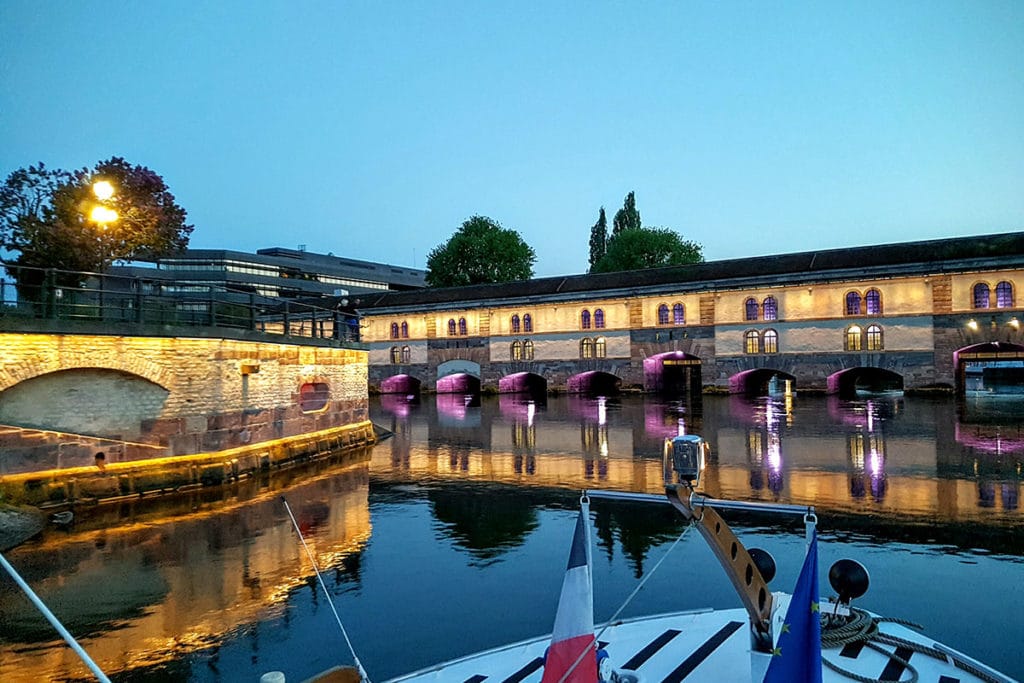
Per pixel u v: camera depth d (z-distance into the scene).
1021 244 38.56
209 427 20.08
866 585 6.54
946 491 16.67
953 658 5.72
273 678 4.00
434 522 15.46
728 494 17.05
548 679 4.18
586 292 52.41
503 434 30.75
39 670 8.88
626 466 21.72
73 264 25.08
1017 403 37.12
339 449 26.45
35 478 16.53
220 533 14.87
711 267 49.28
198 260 86.38
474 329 57.72
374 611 10.46
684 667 5.79
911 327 41.59
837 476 18.88
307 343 25.06
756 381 52.69
